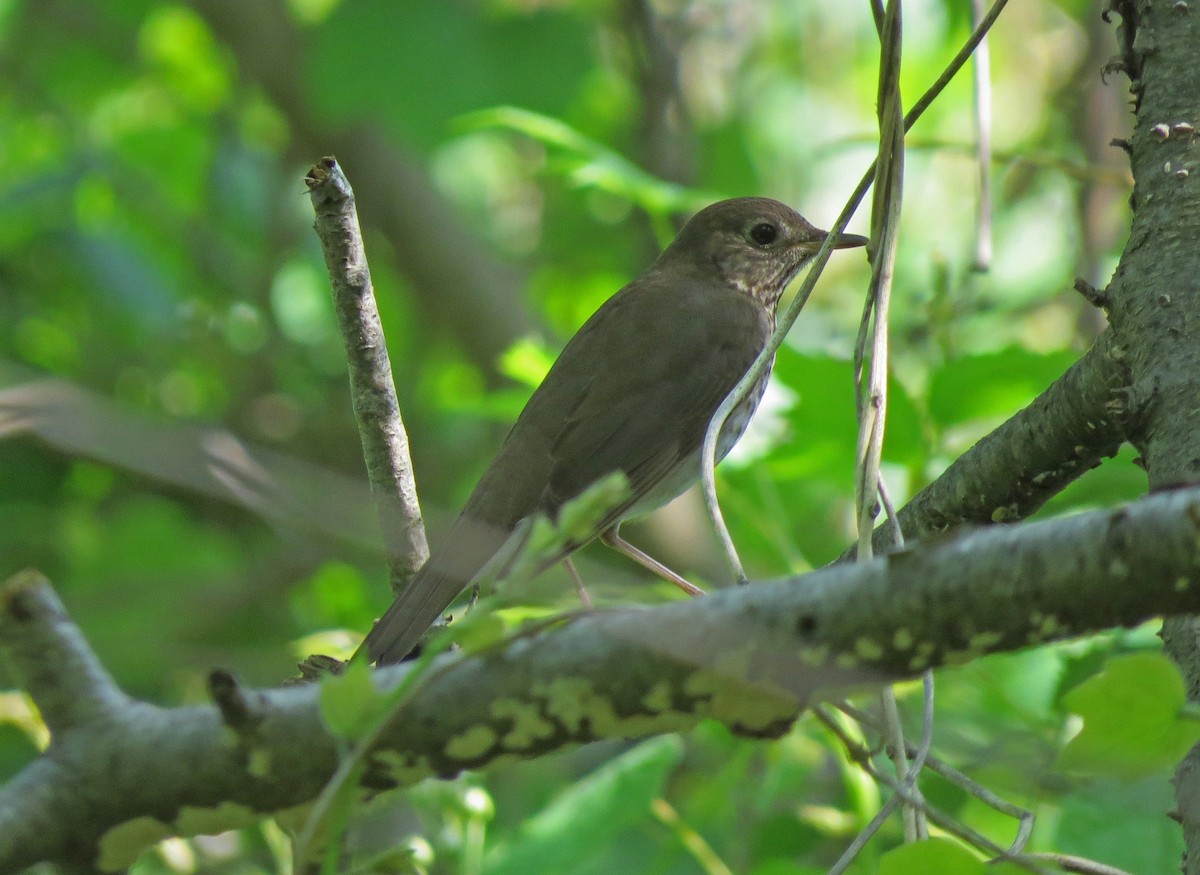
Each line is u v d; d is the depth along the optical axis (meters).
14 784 3.89
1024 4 16.98
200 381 17.11
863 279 17.05
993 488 6.53
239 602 13.42
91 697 3.93
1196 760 4.80
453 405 11.66
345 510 6.45
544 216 17.81
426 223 16.61
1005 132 16.86
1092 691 4.08
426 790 7.84
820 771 10.16
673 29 17.20
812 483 10.83
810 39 17.61
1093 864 4.91
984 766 8.07
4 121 18.83
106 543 15.11
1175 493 3.67
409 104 15.47
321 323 18.09
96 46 18.67
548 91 15.51
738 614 3.82
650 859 9.25
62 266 16.95
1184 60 6.22
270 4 16.88
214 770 3.91
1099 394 6.02
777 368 9.16
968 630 3.75
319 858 3.95
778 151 17.77
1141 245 5.96
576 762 11.23
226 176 17.67
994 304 11.95
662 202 11.05
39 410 5.67
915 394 10.28
